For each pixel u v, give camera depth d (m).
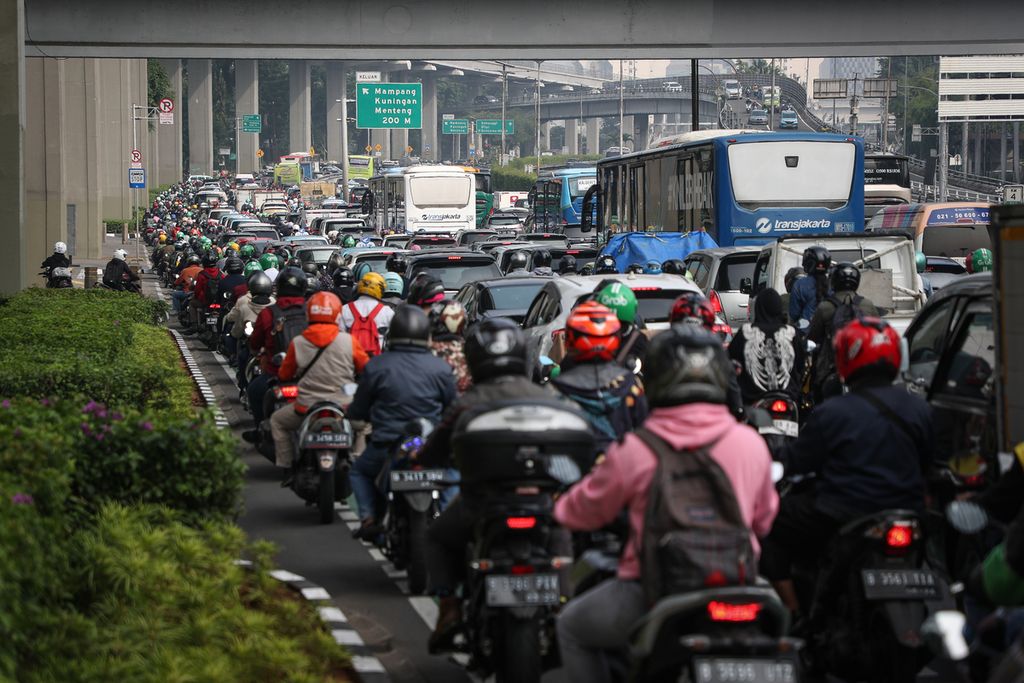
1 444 21.72
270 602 24.44
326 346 34.00
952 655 14.02
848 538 19.47
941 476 24.11
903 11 95.81
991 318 25.25
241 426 52.34
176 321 109.88
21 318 51.06
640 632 14.85
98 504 25.62
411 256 74.81
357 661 22.59
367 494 27.94
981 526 17.86
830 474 20.17
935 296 27.50
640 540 15.36
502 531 19.17
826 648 20.06
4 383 35.28
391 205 188.12
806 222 86.00
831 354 35.19
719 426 15.48
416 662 23.33
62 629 19.25
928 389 26.23
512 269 87.75
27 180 158.00
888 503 19.91
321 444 33.28
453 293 70.44
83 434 26.23
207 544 25.27
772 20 95.62
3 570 17.44
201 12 92.12
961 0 95.62
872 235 55.28
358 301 42.06
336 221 164.62
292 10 92.81
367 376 27.50
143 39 91.81
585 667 16.47
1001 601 15.18
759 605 14.53
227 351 71.62
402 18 93.62
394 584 28.84
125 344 47.97
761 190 85.81
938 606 19.30
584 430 19.50
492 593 18.88
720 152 85.69
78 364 36.97
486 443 19.22
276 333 39.28
